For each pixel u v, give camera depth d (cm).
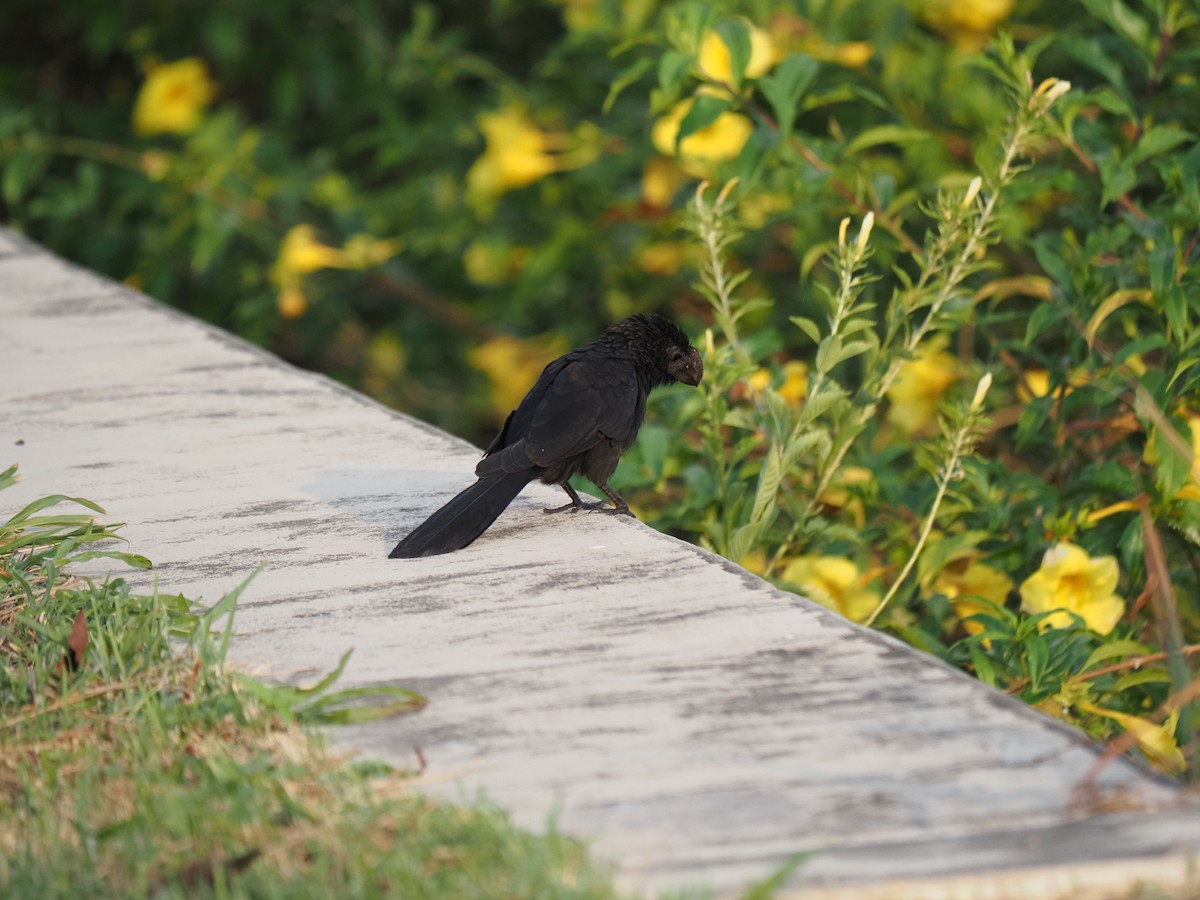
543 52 2145
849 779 537
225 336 1280
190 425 1027
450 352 1970
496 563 764
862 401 939
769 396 882
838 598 932
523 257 1734
